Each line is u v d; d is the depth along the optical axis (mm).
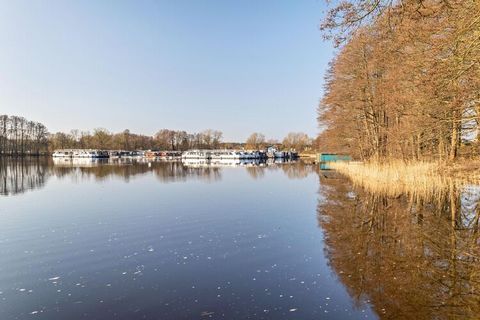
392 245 14258
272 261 12930
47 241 16062
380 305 9156
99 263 12992
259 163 102938
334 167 67375
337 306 9219
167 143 180375
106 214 22234
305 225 18516
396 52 16594
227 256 13602
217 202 26688
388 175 33375
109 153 155250
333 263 12508
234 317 8734
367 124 44531
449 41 14031
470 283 10242
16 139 140500
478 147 25531
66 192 33469
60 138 155250
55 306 9539
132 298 9945
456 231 15914
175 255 13828
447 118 21031
